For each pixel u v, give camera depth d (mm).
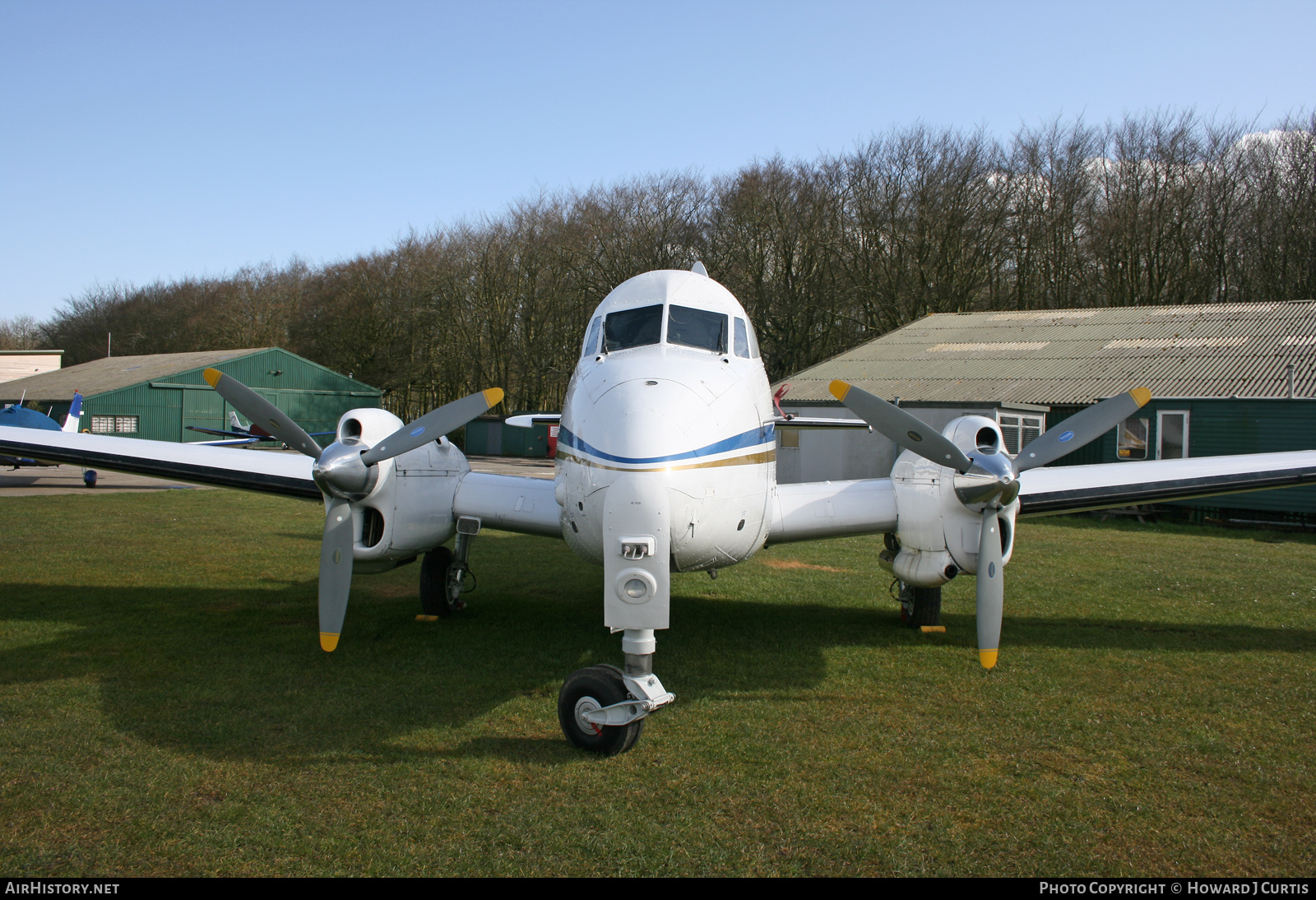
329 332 47219
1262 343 19047
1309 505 13703
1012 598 8047
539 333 41219
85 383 37281
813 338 37531
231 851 3123
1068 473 6402
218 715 4543
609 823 3375
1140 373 18547
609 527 4211
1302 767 3998
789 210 37406
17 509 14523
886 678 5418
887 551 6672
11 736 4180
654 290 5816
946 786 3758
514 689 5078
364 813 3430
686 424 4527
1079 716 4703
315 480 5074
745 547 5156
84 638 6176
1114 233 34938
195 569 9227
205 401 36688
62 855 3072
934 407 17156
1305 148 32906
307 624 6711
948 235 36156
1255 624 7004
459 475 6285
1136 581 8984
